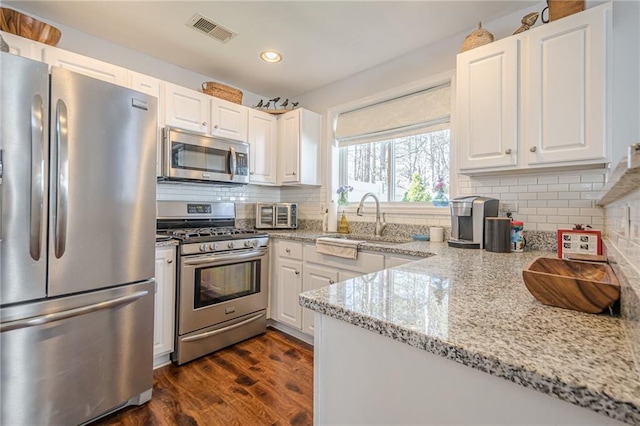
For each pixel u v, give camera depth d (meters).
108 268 1.49
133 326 1.60
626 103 1.57
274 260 2.73
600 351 0.53
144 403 1.65
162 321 2.01
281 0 1.87
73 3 1.90
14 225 1.21
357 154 3.08
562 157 1.54
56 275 1.32
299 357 2.20
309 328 2.42
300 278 2.52
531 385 0.47
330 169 3.13
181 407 1.63
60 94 1.33
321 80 3.04
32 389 1.27
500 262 1.40
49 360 1.32
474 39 1.89
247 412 1.59
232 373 1.97
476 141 1.82
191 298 2.13
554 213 1.82
